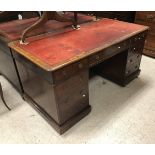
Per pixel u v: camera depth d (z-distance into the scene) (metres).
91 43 1.45
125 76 1.96
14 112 1.73
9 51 1.56
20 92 1.89
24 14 2.31
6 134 1.50
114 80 2.09
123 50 1.68
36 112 1.72
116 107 1.75
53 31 1.72
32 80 1.48
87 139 1.44
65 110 1.40
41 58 1.23
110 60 1.98
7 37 1.60
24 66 1.46
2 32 1.70
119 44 1.56
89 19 2.07
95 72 2.28
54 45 1.43
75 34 1.65
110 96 1.90
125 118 1.62
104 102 1.82
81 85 1.42
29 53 1.31
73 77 1.30
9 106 1.81
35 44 1.46
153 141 1.40
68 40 1.52
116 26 1.85
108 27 1.82
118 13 2.76
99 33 1.66
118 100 1.84
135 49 1.85
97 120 1.61
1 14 1.89
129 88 2.01
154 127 1.52
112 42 1.46
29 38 1.56
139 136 1.44
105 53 1.46
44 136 1.47
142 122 1.57
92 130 1.51
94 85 2.08
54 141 1.43
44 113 1.57
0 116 1.69
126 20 2.75
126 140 1.41
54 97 1.26
